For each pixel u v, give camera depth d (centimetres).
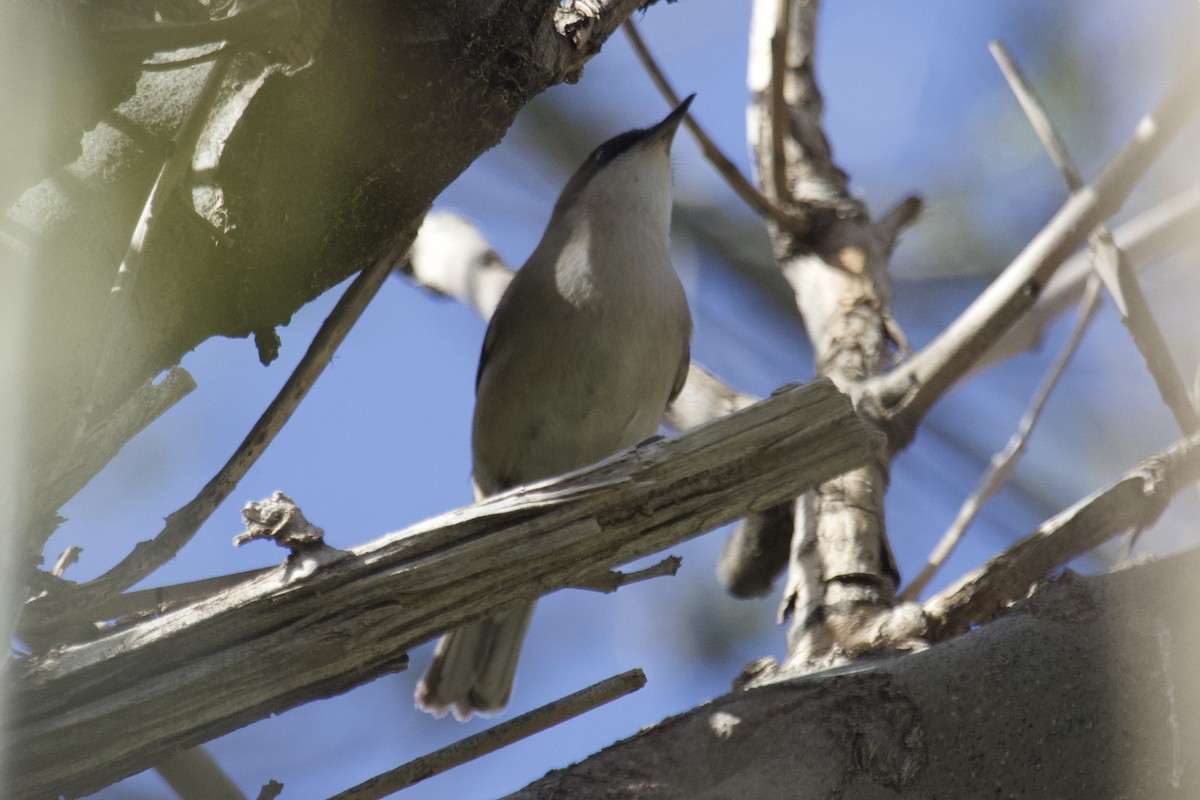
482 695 897
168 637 371
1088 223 677
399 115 408
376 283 478
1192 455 533
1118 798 381
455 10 411
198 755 540
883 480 645
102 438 404
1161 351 599
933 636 527
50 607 393
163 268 402
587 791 369
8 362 363
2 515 359
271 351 438
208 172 399
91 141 389
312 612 380
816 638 563
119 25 341
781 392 407
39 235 376
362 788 394
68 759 369
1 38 312
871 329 766
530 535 389
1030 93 712
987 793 380
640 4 527
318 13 378
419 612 388
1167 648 391
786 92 870
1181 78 657
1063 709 385
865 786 375
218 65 374
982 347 689
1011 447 702
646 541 405
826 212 818
